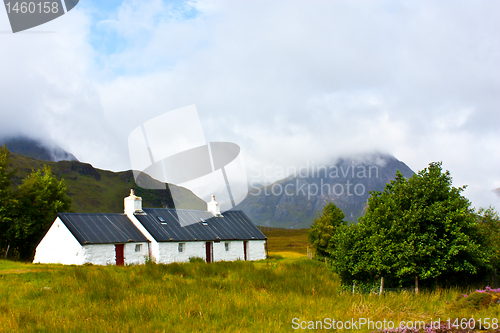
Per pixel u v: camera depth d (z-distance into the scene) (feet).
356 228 59.62
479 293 39.96
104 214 120.16
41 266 84.79
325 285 64.69
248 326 37.68
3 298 49.65
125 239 112.78
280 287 60.39
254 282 63.77
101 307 43.75
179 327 36.52
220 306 43.78
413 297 46.24
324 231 120.88
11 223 128.47
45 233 110.32
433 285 52.90
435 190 56.03
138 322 38.17
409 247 50.88
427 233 52.42
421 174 58.34
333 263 60.39
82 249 102.53
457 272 52.90
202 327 36.27
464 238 50.85
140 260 114.93
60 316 39.81
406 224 53.16
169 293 51.01
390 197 58.08
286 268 87.20
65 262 105.09
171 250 119.65
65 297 49.26
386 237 53.62
